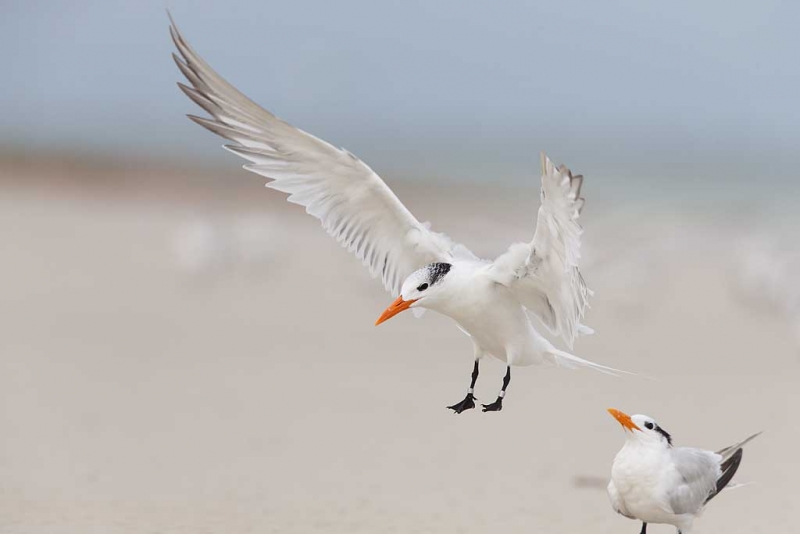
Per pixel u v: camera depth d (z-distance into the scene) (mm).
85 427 13203
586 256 22844
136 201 35750
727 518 10281
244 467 11641
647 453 9086
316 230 31250
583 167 49688
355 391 15492
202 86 9695
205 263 24609
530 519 10070
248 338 19047
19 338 18453
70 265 25484
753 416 14305
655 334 20062
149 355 17516
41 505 10016
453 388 15852
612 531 9820
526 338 9523
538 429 13641
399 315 21516
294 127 9562
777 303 21328
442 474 11547
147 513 9852
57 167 42500
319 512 10070
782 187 43250
